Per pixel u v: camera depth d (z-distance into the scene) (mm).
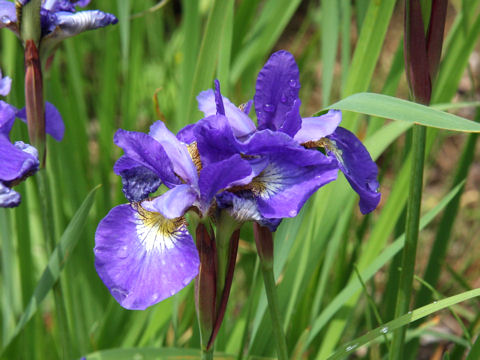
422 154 521
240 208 475
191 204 476
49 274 562
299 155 472
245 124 493
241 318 618
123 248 475
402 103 491
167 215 469
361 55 580
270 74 496
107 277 470
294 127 484
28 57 548
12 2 553
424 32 507
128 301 466
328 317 586
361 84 583
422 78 513
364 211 502
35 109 553
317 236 593
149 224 481
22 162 497
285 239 562
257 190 478
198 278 485
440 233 626
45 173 569
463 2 598
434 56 511
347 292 586
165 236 477
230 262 488
